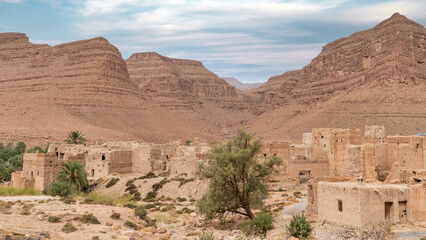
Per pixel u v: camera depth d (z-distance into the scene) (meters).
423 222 42.41
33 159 83.94
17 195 65.75
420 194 43.16
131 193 78.19
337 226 42.44
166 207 61.78
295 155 90.19
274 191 72.62
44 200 55.91
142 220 48.59
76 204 54.75
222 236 43.47
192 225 50.47
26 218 43.91
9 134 192.62
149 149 95.69
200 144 121.25
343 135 75.88
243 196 51.38
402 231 40.06
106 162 93.06
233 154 50.12
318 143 82.50
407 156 62.50
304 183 79.00
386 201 41.78
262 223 46.03
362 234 38.78
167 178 79.94
